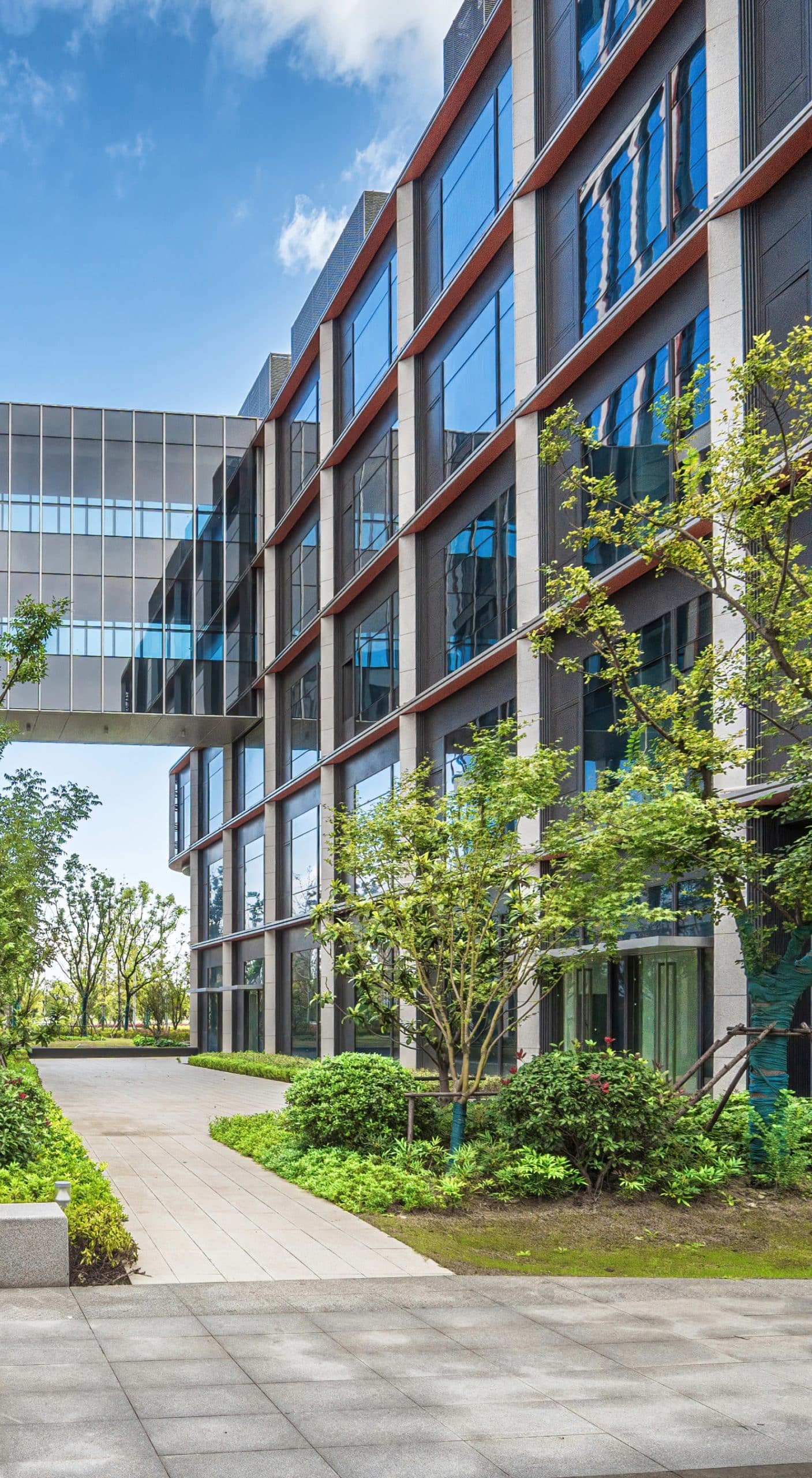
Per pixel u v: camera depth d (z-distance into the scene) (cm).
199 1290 894
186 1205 1259
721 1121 1412
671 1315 842
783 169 1741
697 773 1467
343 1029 3691
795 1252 1073
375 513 3525
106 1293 879
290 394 4331
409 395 3162
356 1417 623
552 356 2453
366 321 3603
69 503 4431
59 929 6575
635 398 2166
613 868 1401
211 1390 661
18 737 4825
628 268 2186
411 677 3111
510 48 2658
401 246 3203
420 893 1393
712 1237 1118
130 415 4538
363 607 3650
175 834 6619
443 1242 1087
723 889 1389
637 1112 1265
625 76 2205
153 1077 3672
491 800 1433
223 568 4559
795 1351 752
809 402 1274
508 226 2623
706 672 1404
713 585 1762
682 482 1330
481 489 2797
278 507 4500
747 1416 632
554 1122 1262
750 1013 1703
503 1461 566
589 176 2341
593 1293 909
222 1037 5112
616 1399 657
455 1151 1332
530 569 2436
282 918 4428
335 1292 897
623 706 2156
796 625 1248
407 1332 789
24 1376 677
